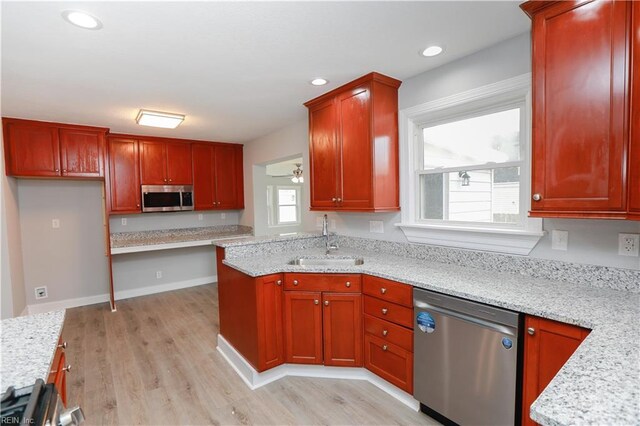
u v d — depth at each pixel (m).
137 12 1.59
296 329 2.49
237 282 2.62
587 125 1.45
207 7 1.57
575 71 1.47
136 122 3.62
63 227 4.25
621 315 1.36
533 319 1.49
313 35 1.89
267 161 4.59
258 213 5.05
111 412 2.13
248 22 1.72
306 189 3.87
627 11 1.33
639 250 1.61
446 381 1.85
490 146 2.28
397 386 2.15
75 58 2.06
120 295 4.64
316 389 2.35
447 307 1.81
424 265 2.40
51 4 1.50
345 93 2.73
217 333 3.38
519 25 1.85
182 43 1.92
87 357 2.88
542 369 1.47
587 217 1.47
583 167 1.46
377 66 2.37
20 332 1.37
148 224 4.88
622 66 1.34
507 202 2.20
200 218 5.32
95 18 1.62
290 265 2.55
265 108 3.29
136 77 2.40
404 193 2.73
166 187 4.57
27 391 0.95
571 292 1.68
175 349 3.02
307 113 3.48
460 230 2.33
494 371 1.63
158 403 2.22
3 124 3.32
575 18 1.46
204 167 4.92
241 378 2.52
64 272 4.27
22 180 3.96
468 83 2.24
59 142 3.64
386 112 2.63
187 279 5.23
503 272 2.13
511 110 2.17
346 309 2.39
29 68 2.18
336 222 3.46
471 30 1.90
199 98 2.93
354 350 2.40
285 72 2.42
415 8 1.64
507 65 2.04
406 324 2.05
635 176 1.32
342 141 2.79
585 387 0.84
